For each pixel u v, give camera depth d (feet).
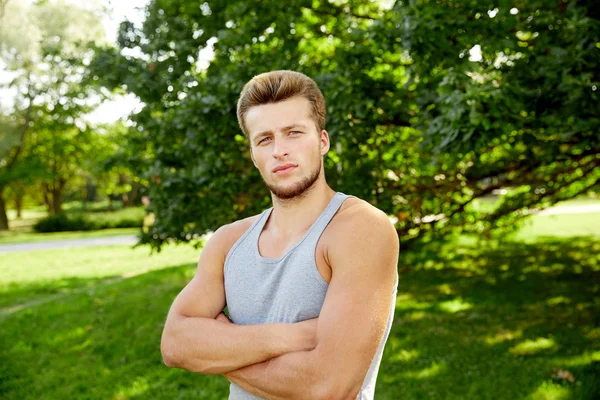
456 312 19.65
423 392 12.64
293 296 3.97
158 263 38.14
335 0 19.56
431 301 21.50
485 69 12.60
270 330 3.95
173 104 18.30
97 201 187.52
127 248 49.75
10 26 31.76
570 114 11.94
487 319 18.44
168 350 4.35
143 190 17.98
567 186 22.63
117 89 20.79
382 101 14.88
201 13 19.31
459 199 23.71
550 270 26.71
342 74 14.56
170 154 17.25
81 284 31.09
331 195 4.34
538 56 12.68
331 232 3.98
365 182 16.79
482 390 12.43
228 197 16.88
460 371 13.78
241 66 15.37
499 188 21.02
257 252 4.29
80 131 90.12
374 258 3.87
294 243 4.13
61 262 41.78
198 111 15.26
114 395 13.84
